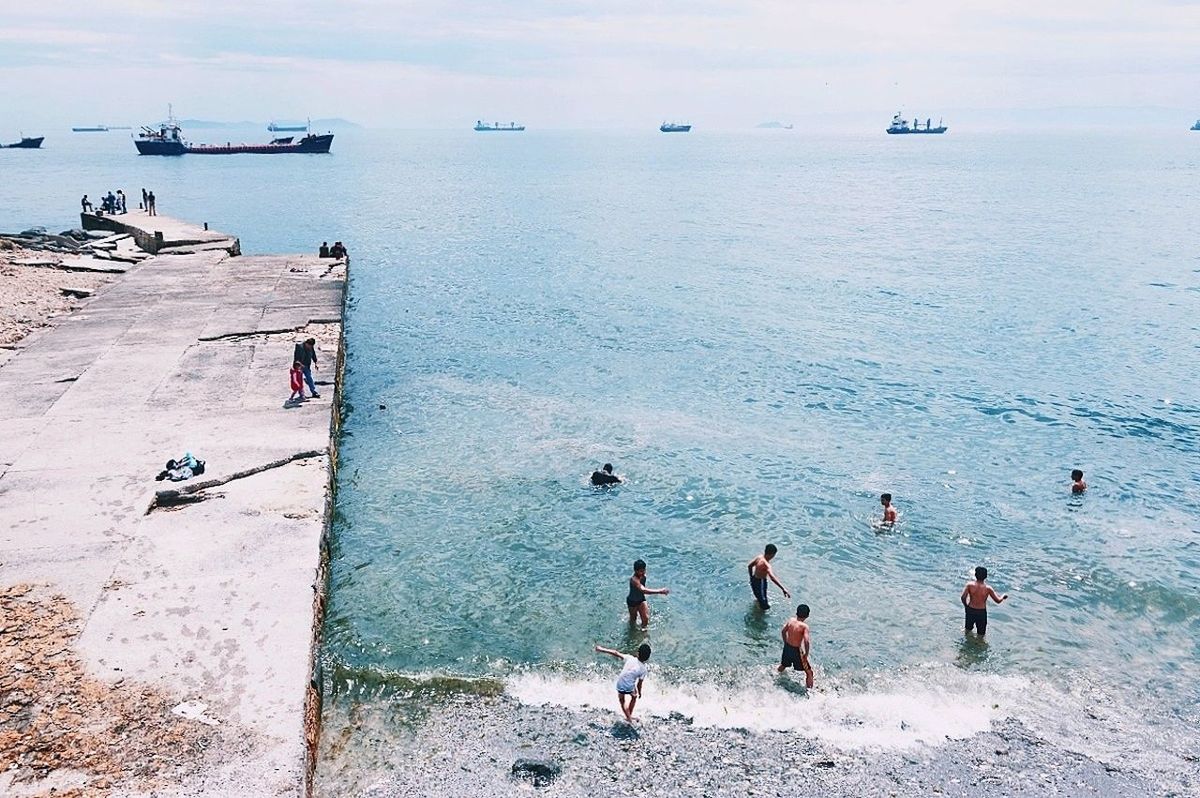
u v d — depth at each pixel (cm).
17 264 4153
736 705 1371
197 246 4834
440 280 5059
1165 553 1884
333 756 1215
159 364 2573
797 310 4259
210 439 1967
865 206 9544
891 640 1566
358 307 4338
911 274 5259
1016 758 1255
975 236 6988
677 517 2039
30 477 1733
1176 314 4175
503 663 1468
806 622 1622
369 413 2736
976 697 1405
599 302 4431
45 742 1006
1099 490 2217
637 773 1201
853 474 2303
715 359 3378
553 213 8750
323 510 1658
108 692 1095
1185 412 2811
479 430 2588
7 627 1223
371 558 1817
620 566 1816
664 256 5938
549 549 1878
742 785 1183
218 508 1644
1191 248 6256
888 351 3519
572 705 1358
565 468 2305
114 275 4147
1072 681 1452
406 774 1182
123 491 1680
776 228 7538
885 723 1333
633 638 1559
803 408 2830
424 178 14050
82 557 1430
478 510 2055
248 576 1395
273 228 7294
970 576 1800
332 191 11150
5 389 2311
